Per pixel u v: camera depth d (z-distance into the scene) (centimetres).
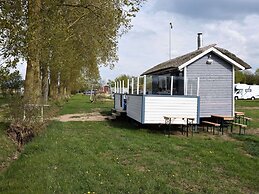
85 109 3244
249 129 1819
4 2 668
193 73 1906
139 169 852
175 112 1638
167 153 1069
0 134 1309
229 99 1966
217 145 1249
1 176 808
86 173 778
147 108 1609
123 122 2016
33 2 759
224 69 1956
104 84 5866
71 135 1415
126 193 657
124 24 2217
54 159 910
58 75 4041
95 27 2334
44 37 850
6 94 1295
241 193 684
